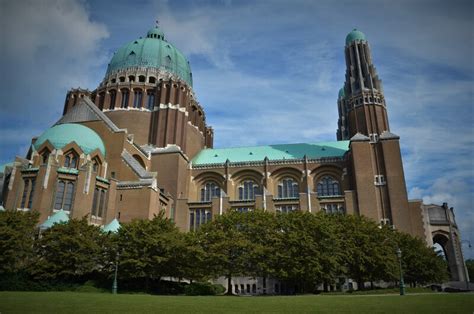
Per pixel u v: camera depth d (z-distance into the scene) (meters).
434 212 78.81
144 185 59.09
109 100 86.31
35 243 41.72
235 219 50.38
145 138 81.56
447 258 78.00
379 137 72.12
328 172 76.12
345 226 51.81
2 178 65.94
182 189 76.19
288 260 44.31
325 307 22.28
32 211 47.97
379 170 69.88
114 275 42.00
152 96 86.50
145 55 92.19
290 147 85.94
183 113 83.62
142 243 43.12
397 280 54.75
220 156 86.31
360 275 49.47
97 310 19.36
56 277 41.06
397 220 65.06
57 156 55.66
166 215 67.88
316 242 46.06
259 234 49.31
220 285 52.66
